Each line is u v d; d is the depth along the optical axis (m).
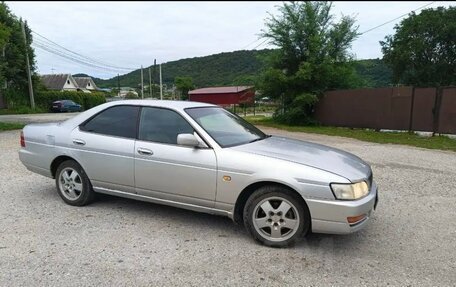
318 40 19.84
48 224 4.09
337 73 19.95
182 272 3.07
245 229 4.04
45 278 2.94
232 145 3.92
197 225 4.14
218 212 3.83
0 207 4.66
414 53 32.75
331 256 3.42
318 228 3.41
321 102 20.28
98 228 4.00
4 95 31.56
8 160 7.67
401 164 8.02
